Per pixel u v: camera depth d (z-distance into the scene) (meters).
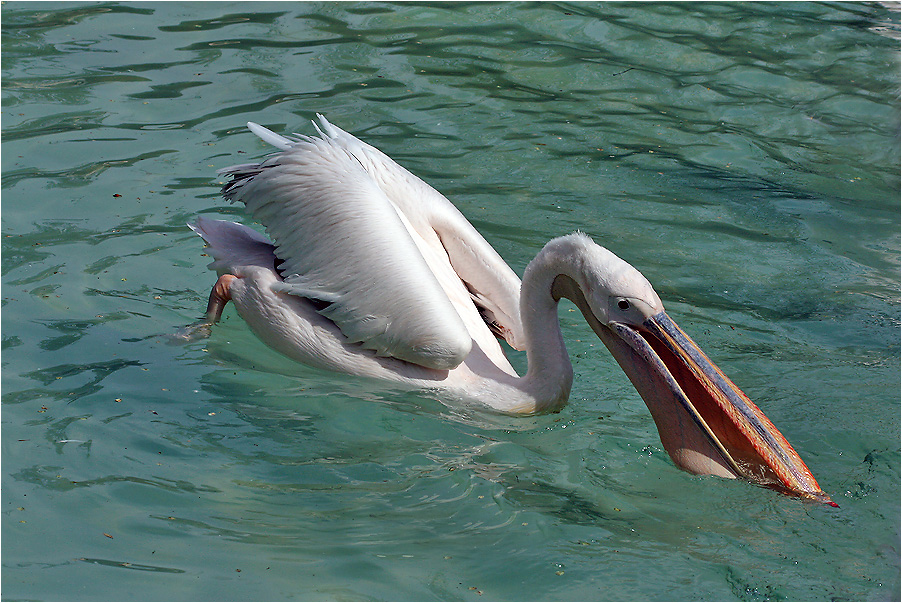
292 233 7.87
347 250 7.59
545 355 7.48
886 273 9.75
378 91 13.28
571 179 11.41
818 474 6.54
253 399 7.49
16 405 7.12
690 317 8.78
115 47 14.38
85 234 9.59
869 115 13.43
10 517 5.95
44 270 8.93
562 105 13.27
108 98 12.66
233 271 8.27
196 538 5.85
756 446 6.38
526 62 14.55
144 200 10.26
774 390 7.62
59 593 5.29
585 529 6.04
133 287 8.84
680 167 11.88
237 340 8.32
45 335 8.04
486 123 12.62
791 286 9.45
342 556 5.72
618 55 14.95
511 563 5.68
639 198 11.05
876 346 8.39
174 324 8.38
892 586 5.44
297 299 7.94
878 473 6.55
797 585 5.46
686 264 9.76
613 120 12.94
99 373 7.62
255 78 13.48
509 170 11.49
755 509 6.21
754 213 10.91
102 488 6.30
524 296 7.48
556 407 7.54
